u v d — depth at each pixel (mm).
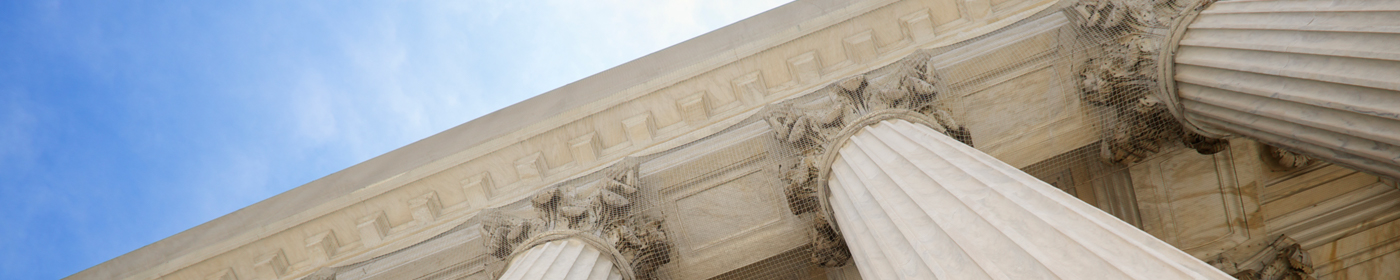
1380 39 5781
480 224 9078
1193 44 7805
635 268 8305
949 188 5676
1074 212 4684
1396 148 5762
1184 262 3969
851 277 9344
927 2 9742
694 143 9516
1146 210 9812
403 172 10344
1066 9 8961
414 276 9289
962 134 8109
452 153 10328
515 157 10180
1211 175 9758
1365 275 9555
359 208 10312
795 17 10047
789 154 8656
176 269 10367
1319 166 9844
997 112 8984
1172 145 9594
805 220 8953
